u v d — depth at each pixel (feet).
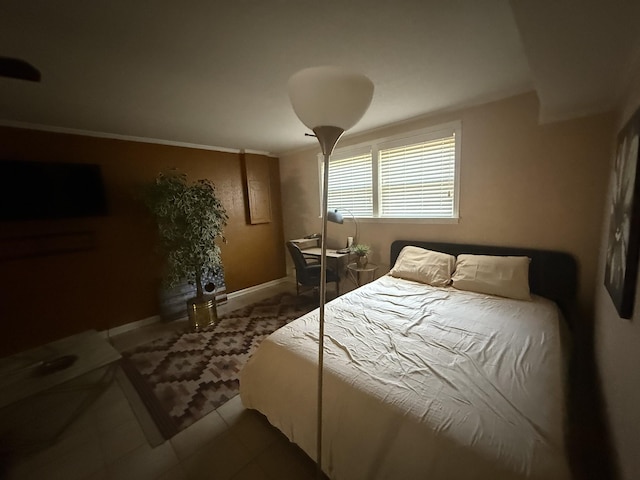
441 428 3.09
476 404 3.36
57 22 3.87
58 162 8.31
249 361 5.49
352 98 2.59
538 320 5.64
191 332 9.66
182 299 11.09
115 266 9.69
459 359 4.33
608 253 4.81
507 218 7.86
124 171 9.75
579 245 6.83
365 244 11.55
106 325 9.58
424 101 7.70
